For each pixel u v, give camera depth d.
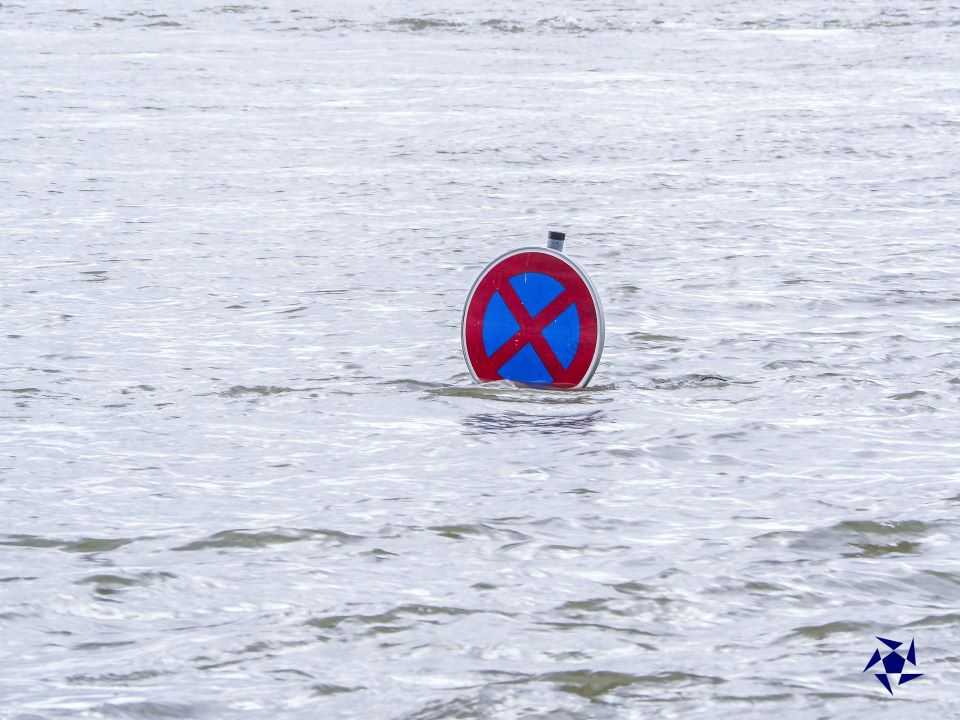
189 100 74.69
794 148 57.16
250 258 33.94
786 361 23.36
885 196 44.44
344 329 26.30
